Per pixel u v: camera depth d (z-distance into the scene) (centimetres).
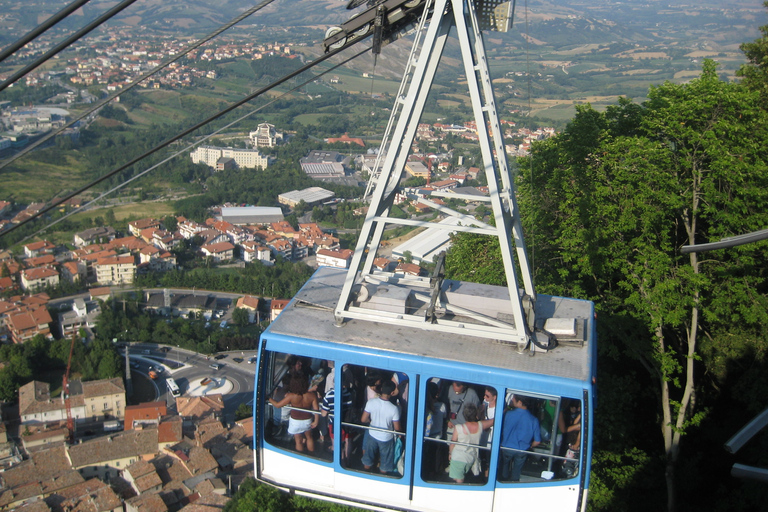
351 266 770
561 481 702
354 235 12369
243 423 5609
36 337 7150
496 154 774
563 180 1593
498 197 731
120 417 6375
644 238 1480
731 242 622
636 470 1491
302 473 774
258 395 769
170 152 17300
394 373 728
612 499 1470
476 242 1916
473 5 752
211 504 4075
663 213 1430
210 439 5241
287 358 760
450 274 1989
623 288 1598
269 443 779
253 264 10294
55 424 6078
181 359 7581
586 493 698
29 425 6009
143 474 4609
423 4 770
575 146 1636
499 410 699
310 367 759
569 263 1719
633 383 1545
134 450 5138
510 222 784
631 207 1436
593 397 695
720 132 1408
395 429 733
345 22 782
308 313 806
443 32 778
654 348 1467
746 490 1377
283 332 757
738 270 1473
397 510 749
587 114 1677
